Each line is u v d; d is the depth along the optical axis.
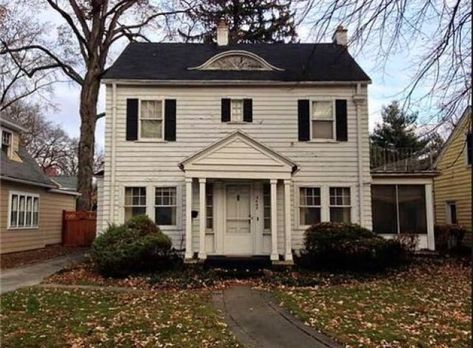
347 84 16.19
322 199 15.99
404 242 16.64
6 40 24.75
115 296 10.23
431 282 12.05
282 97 16.28
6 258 16.81
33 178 19.89
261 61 16.67
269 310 8.82
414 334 7.09
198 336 6.99
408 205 18.27
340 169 16.09
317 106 16.34
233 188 15.70
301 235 15.88
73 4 23.31
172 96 16.20
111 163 15.85
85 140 23.30
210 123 16.11
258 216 15.58
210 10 19.39
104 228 15.34
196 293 10.66
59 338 6.84
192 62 17.36
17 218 18.83
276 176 14.67
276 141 16.14
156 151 15.98
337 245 13.65
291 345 6.59
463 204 20.77
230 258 14.55
